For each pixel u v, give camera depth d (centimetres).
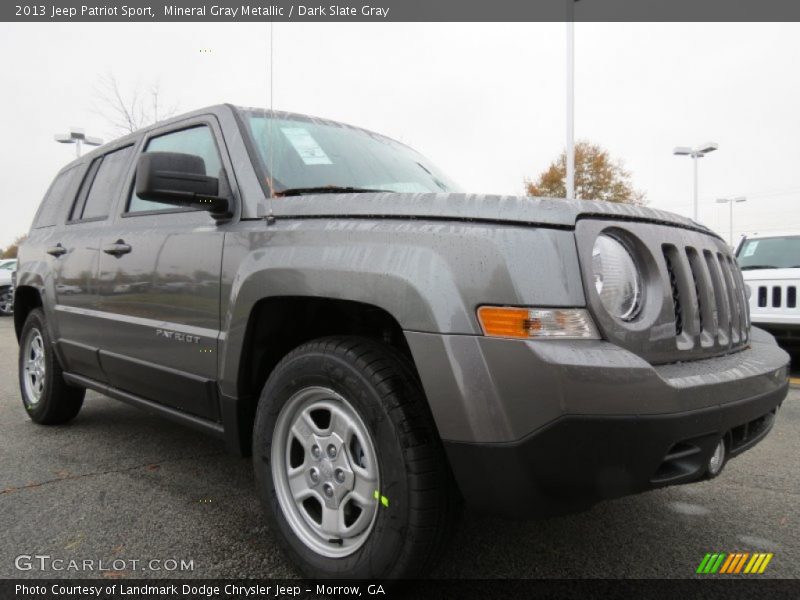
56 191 464
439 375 179
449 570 229
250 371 246
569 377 168
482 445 174
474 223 188
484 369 174
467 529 265
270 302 236
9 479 321
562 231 185
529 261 178
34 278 423
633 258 199
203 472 334
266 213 244
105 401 521
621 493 179
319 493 214
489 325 176
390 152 334
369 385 193
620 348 180
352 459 205
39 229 459
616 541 255
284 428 226
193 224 282
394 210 205
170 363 284
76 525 263
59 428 427
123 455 363
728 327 231
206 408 270
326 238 215
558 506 179
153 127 347
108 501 291
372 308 219
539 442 171
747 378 206
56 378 409
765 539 259
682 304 208
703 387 187
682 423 179
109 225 352
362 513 200
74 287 372
